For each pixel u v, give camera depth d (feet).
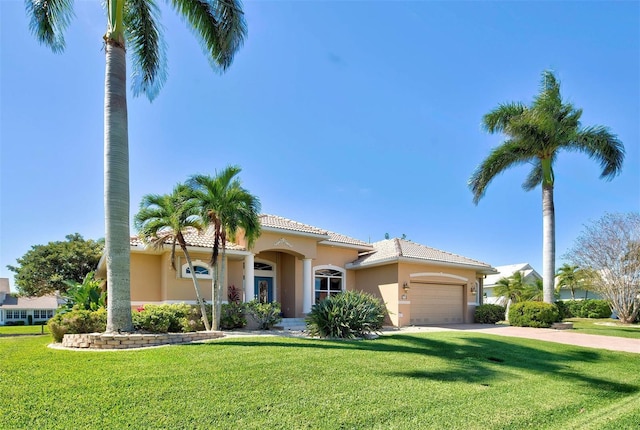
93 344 38.09
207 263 68.18
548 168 81.30
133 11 49.67
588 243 100.01
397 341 46.42
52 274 142.00
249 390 24.25
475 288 90.63
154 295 65.87
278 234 73.67
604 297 100.12
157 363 30.40
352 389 25.49
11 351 37.45
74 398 21.86
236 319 60.23
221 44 47.85
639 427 20.83
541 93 80.33
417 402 23.52
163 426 18.51
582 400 26.05
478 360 37.24
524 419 21.67
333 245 84.38
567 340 54.65
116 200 40.47
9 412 19.65
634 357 42.98
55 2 44.60
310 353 35.86
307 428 19.02
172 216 50.49
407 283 77.97
